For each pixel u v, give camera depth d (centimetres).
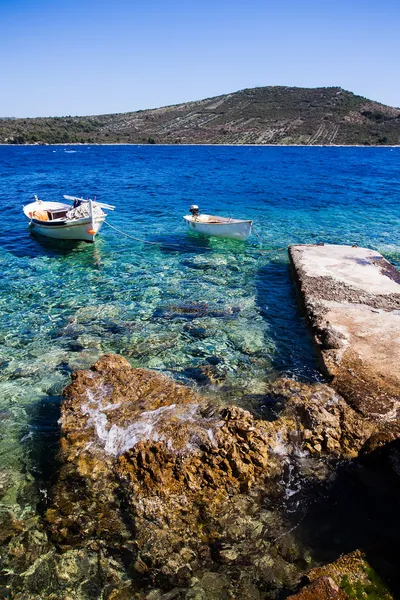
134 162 6431
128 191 3309
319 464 636
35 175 4466
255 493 586
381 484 606
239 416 670
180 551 516
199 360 936
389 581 447
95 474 607
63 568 506
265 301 1251
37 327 1094
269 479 605
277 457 636
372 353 869
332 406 717
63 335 1052
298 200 2881
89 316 1151
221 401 777
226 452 611
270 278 1447
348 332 946
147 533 536
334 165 5784
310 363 916
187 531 538
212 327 1083
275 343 1004
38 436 714
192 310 1180
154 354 962
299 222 2241
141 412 702
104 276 1459
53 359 949
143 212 2508
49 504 579
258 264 1591
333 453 650
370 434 666
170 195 3112
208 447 615
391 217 2345
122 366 824
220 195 3100
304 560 505
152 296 1282
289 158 7375
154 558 511
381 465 631
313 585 433
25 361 943
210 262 1606
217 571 496
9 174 4538
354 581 445
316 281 1230
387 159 7225
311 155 8362
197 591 478
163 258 1661
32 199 2945
